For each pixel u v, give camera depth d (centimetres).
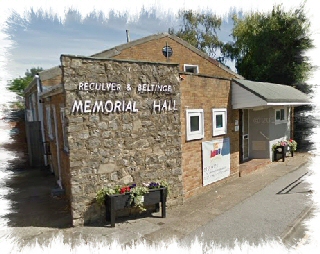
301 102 1008
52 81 1041
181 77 653
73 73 491
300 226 511
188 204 643
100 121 525
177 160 629
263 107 945
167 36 1284
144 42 1209
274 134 1096
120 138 548
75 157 502
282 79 1502
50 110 859
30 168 1070
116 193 523
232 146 850
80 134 505
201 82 714
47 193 735
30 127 1090
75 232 485
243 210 593
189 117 681
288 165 1037
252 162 1011
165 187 569
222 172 803
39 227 507
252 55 1675
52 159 938
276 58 1478
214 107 767
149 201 545
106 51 1123
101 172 529
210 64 1443
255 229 498
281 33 1478
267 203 634
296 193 704
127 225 518
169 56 1287
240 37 1925
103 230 495
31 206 629
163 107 604
